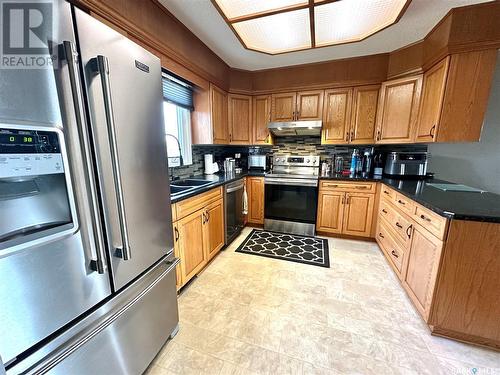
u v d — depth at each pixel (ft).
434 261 4.65
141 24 4.88
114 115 2.99
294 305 5.74
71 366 2.66
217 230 8.09
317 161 10.90
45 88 2.21
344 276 7.02
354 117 9.52
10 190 2.07
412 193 5.96
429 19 6.28
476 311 4.38
